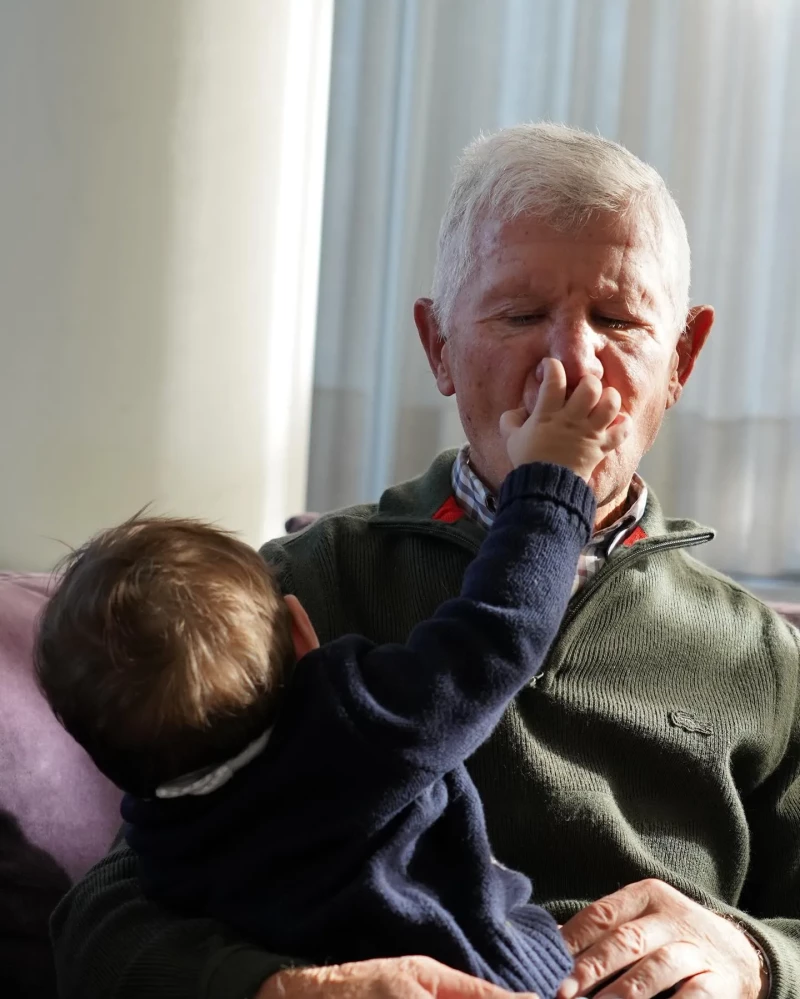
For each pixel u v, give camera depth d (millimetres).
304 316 2070
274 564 1237
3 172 1854
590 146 1198
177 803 938
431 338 1319
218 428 1943
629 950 995
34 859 1301
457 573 1193
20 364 1878
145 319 1890
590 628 1194
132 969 925
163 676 867
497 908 930
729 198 2438
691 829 1165
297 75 1978
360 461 2613
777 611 1531
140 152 1863
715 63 2436
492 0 2514
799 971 1059
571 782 1124
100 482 1899
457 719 898
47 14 1834
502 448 1183
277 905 903
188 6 1855
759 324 2449
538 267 1154
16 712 1343
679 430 2482
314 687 919
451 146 2541
